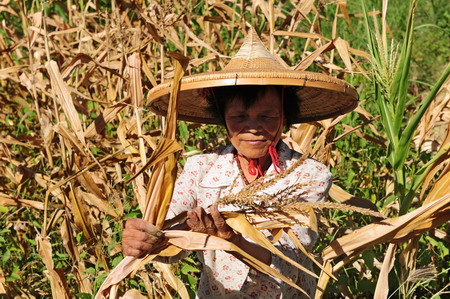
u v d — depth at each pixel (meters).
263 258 2.66
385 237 3.25
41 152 4.86
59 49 5.23
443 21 9.25
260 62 2.88
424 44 8.70
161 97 3.04
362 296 4.15
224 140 4.90
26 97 6.19
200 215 2.46
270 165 2.84
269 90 2.67
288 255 2.73
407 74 3.77
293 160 2.85
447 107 4.86
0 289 3.90
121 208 4.25
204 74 2.61
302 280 2.91
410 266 3.79
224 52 5.88
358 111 4.69
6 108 6.04
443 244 4.38
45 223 3.97
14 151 5.36
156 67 5.06
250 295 2.85
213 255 2.84
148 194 2.62
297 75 2.61
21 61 6.25
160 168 2.60
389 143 3.92
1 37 5.95
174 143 2.57
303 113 3.31
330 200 4.45
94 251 4.26
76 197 4.12
